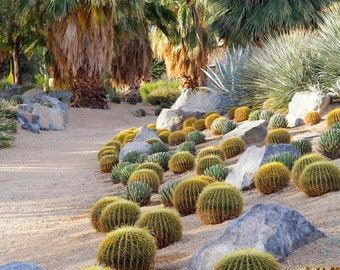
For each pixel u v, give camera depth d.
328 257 4.38
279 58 15.56
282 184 7.75
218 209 6.43
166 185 8.35
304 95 13.53
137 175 9.60
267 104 15.27
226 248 4.55
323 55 14.78
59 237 7.46
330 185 6.88
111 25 24.36
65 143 18.59
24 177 12.43
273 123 13.12
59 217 8.69
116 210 6.78
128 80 30.42
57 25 24.20
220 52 27.47
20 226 8.30
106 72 26.03
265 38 19.62
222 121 14.34
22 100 24.38
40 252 6.81
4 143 16.77
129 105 33.53
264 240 4.48
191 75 28.95
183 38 28.14
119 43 27.98
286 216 4.76
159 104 36.00
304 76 14.82
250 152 9.00
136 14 25.30
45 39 28.03
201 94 18.48
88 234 7.34
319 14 19.33
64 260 6.22
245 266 3.73
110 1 23.67
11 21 26.75
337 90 13.52
